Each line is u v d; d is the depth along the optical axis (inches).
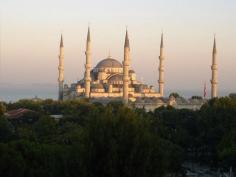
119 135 5187.0
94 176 5137.8
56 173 5305.1
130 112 5457.7
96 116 5369.1
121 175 5078.7
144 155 5118.1
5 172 5959.6
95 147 5152.6
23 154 6471.5
